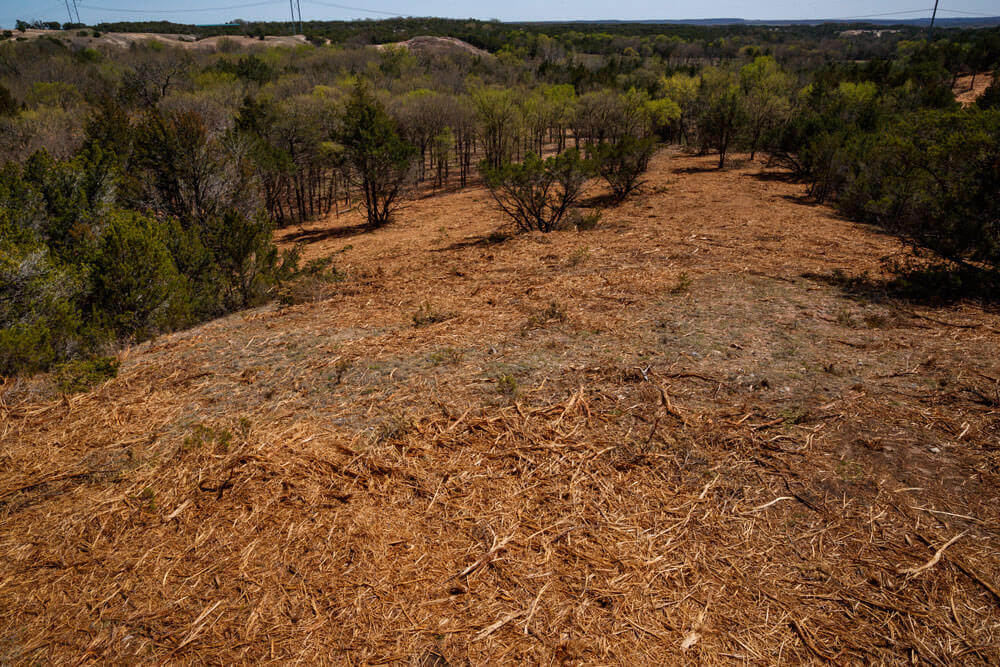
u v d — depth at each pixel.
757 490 2.96
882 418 3.47
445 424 3.73
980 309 5.42
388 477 3.22
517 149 31.97
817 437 3.33
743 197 15.60
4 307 5.53
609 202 16.55
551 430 3.60
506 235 13.06
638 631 2.24
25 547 2.81
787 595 2.36
